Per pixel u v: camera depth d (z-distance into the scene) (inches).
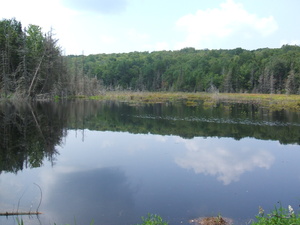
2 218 308.5
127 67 4840.1
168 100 2276.1
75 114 1211.2
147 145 669.9
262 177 461.1
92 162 524.4
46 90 2064.5
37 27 2182.6
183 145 674.8
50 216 314.8
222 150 632.4
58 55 2187.5
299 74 3240.7
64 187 399.2
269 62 3762.3
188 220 310.2
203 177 454.9
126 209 334.6
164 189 401.1
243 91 3791.8
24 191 383.2
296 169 504.4
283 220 251.1
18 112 1197.7
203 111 1412.4
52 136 746.8
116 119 1089.4
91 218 312.0
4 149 600.1
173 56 6141.7
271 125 978.7
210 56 5324.8
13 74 1779.0
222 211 335.3
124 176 450.0
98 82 2854.3
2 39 1823.3
